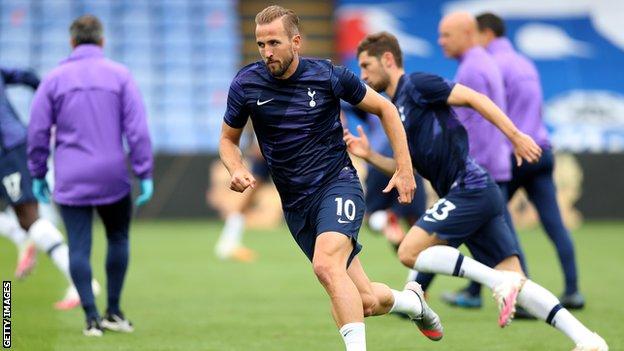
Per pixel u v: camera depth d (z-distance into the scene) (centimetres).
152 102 6981
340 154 1839
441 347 2205
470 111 2548
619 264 4019
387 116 1827
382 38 2241
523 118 2795
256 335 2373
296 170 1819
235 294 3138
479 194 2177
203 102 7038
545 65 7338
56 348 2175
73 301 2795
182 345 2228
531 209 5925
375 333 2397
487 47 2866
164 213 5959
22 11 7281
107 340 2288
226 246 4222
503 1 7494
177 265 3981
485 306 2858
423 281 2448
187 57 7219
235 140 1894
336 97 1812
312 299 3028
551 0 7506
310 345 2236
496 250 2234
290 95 1797
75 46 2428
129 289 3256
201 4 7469
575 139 6931
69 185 2353
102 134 2366
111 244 2419
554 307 1942
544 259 4234
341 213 1769
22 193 2777
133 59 7169
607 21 7450
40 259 3931
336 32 7606
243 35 7675
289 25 1759
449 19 2561
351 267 1833
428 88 2164
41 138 2380
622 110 7119
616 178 5984
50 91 2370
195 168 5975
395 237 3259
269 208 5966
